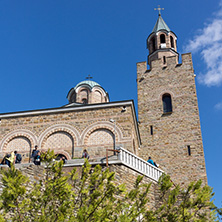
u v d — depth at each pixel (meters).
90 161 19.66
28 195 11.87
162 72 34.47
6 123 26.62
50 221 11.03
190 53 34.50
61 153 24.77
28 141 25.78
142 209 11.61
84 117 25.77
